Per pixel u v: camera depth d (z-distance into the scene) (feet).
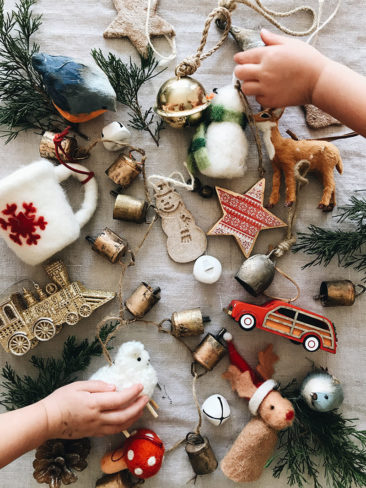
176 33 2.86
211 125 2.63
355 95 2.34
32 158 2.87
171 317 2.83
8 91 2.74
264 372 2.88
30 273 2.91
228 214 2.80
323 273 2.95
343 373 2.97
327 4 2.89
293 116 2.90
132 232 2.91
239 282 2.70
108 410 2.56
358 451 2.91
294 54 2.40
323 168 2.73
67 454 2.72
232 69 2.87
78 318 2.77
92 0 2.84
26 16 2.68
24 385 2.92
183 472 2.98
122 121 2.87
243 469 2.75
